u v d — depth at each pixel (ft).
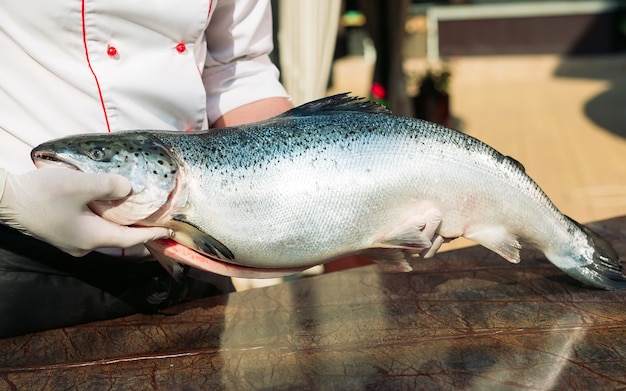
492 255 4.69
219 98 4.31
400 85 14.03
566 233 4.02
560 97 21.39
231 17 4.18
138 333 3.78
